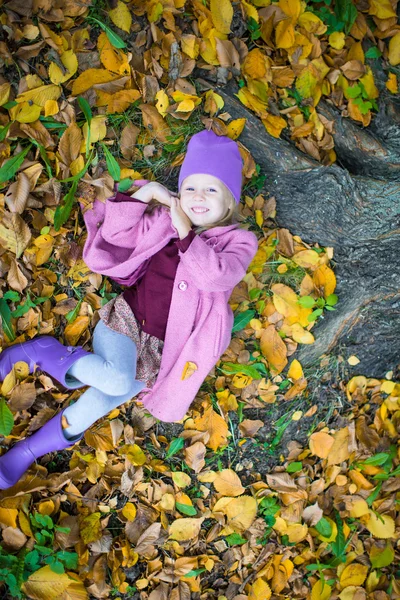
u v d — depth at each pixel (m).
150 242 2.13
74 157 2.18
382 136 2.65
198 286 2.07
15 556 2.09
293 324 2.48
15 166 2.05
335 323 2.55
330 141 2.53
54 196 2.15
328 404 2.62
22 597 2.09
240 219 2.39
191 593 2.41
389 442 2.69
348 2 2.57
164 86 2.33
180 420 2.28
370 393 2.69
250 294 2.45
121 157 2.29
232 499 2.47
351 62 2.59
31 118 2.11
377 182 2.44
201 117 2.35
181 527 2.39
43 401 2.22
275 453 2.57
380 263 2.51
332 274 2.51
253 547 2.49
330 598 2.55
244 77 2.43
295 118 2.50
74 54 2.19
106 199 2.17
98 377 2.06
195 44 2.33
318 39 2.58
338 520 2.59
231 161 2.13
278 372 2.48
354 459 2.63
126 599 2.32
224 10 2.37
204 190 2.09
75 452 2.29
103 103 2.24
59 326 2.25
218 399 2.45
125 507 2.34
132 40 2.30
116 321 2.16
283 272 2.47
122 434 2.35
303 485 2.55
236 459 2.52
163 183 2.36
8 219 2.08
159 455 2.42
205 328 2.16
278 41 2.50
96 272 2.15
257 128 2.40
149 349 2.20
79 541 2.23
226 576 2.48
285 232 2.48
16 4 2.11
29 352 2.11
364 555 2.63
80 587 2.16
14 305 2.15
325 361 2.59
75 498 2.27
